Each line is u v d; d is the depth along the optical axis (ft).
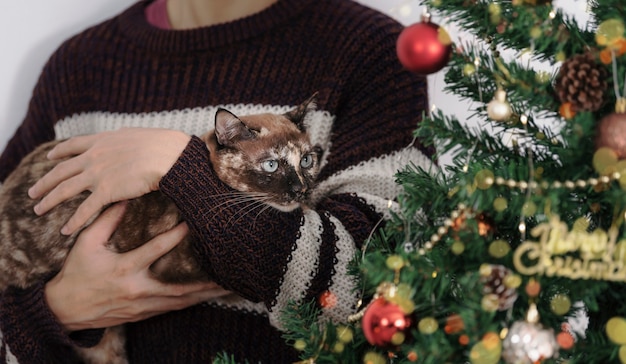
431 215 3.81
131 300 5.16
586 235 3.28
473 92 3.84
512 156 3.74
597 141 3.28
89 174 5.21
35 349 5.32
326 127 5.50
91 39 6.16
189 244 5.15
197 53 5.71
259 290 4.78
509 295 3.38
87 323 5.30
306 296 4.74
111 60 5.99
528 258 3.48
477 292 3.38
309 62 5.60
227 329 5.33
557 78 3.42
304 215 4.96
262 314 5.27
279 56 5.63
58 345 5.52
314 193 5.41
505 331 3.40
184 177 4.78
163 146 4.98
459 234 3.52
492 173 3.48
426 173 3.92
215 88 5.65
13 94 7.52
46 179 5.46
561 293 3.53
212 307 5.37
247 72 5.64
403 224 3.89
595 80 3.26
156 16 6.25
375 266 3.56
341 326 4.01
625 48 3.22
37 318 5.30
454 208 3.74
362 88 5.52
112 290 5.12
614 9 3.41
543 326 3.40
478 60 3.65
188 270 5.16
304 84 5.59
